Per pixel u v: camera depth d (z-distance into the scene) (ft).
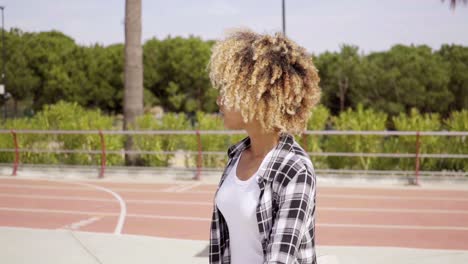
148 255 19.49
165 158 46.93
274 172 5.19
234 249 5.54
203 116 48.62
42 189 37.65
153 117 48.57
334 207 30.07
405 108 134.00
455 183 36.96
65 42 183.93
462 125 43.75
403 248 20.34
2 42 166.30
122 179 41.70
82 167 43.60
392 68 134.62
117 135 49.73
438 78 132.05
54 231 23.16
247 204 5.31
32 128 51.65
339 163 43.80
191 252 19.93
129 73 48.37
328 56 146.10
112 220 27.25
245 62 5.42
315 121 44.83
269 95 5.30
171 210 29.76
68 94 161.79
